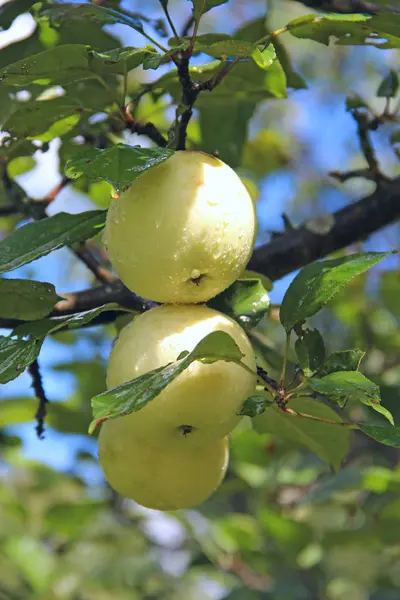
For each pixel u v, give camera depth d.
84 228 0.79
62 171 1.05
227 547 1.32
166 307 0.76
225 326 0.75
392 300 1.45
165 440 0.76
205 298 0.77
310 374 0.76
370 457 1.40
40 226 0.80
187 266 0.75
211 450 0.79
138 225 0.75
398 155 1.03
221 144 1.09
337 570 1.45
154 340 0.74
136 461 0.79
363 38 0.84
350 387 0.72
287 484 1.36
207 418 0.74
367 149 1.02
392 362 1.29
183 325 0.75
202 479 0.80
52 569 1.47
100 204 1.14
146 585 1.52
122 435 0.79
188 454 0.79
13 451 1.45
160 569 1.53
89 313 0.79
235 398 0.75
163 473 0.79
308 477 1.37
